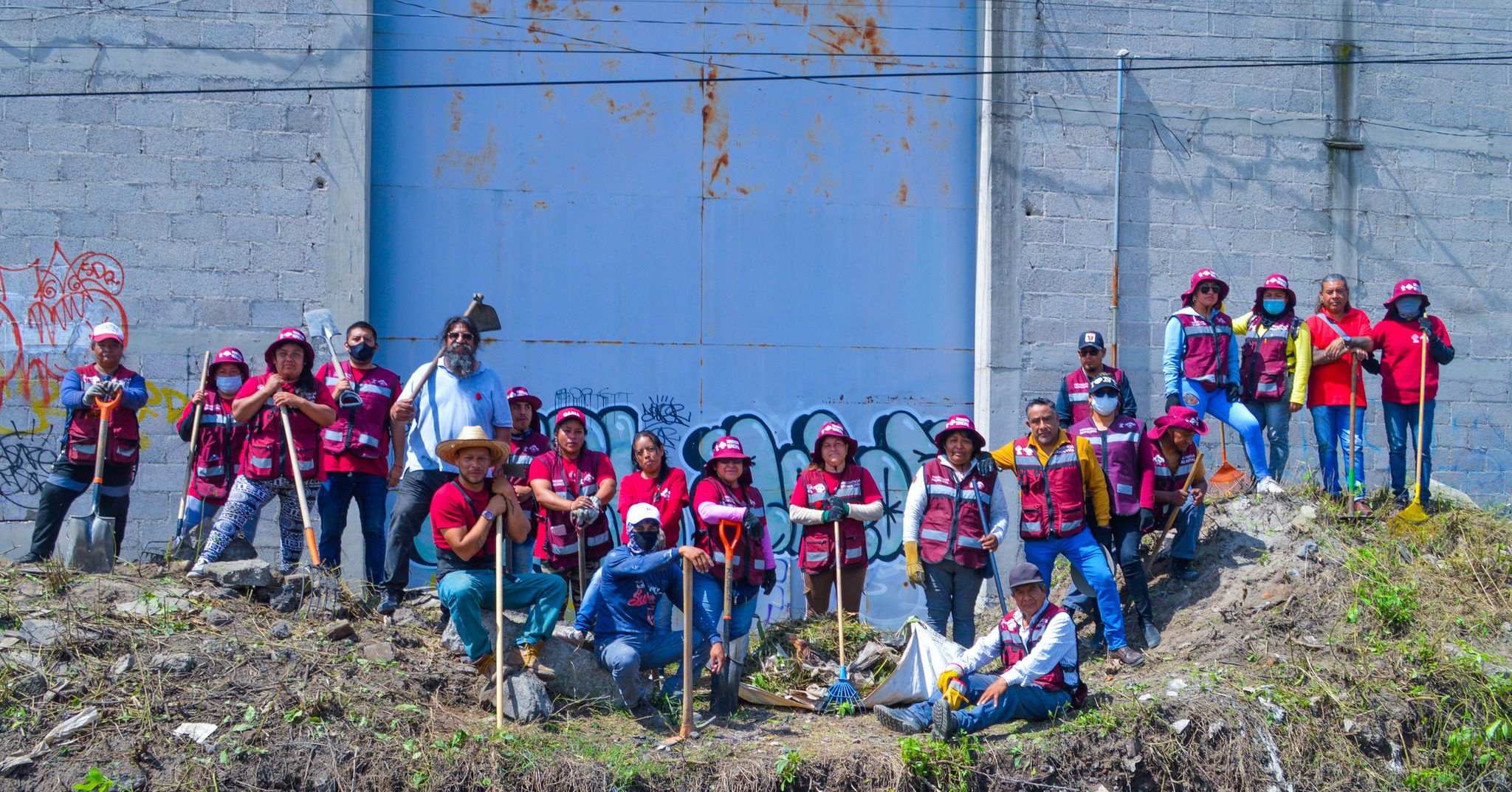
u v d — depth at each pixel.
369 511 7.75
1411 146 11.11
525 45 9.91
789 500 10.05
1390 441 9.26
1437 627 7.83
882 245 10.41
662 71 10.12
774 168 10.25
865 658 7.73
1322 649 7.62
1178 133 10.66
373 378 7.84
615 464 9.82
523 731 6.35
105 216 8.98
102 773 5.54
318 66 9.32
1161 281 10.54
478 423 7.32
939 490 7.76
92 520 7.21
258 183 9.20
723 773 6.17
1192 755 6.77
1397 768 6.97
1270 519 8.66
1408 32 11.12
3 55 8.92
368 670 6.58
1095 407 8.09
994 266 10.23
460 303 9.67
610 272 9.94
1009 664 6.86
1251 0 10.85
